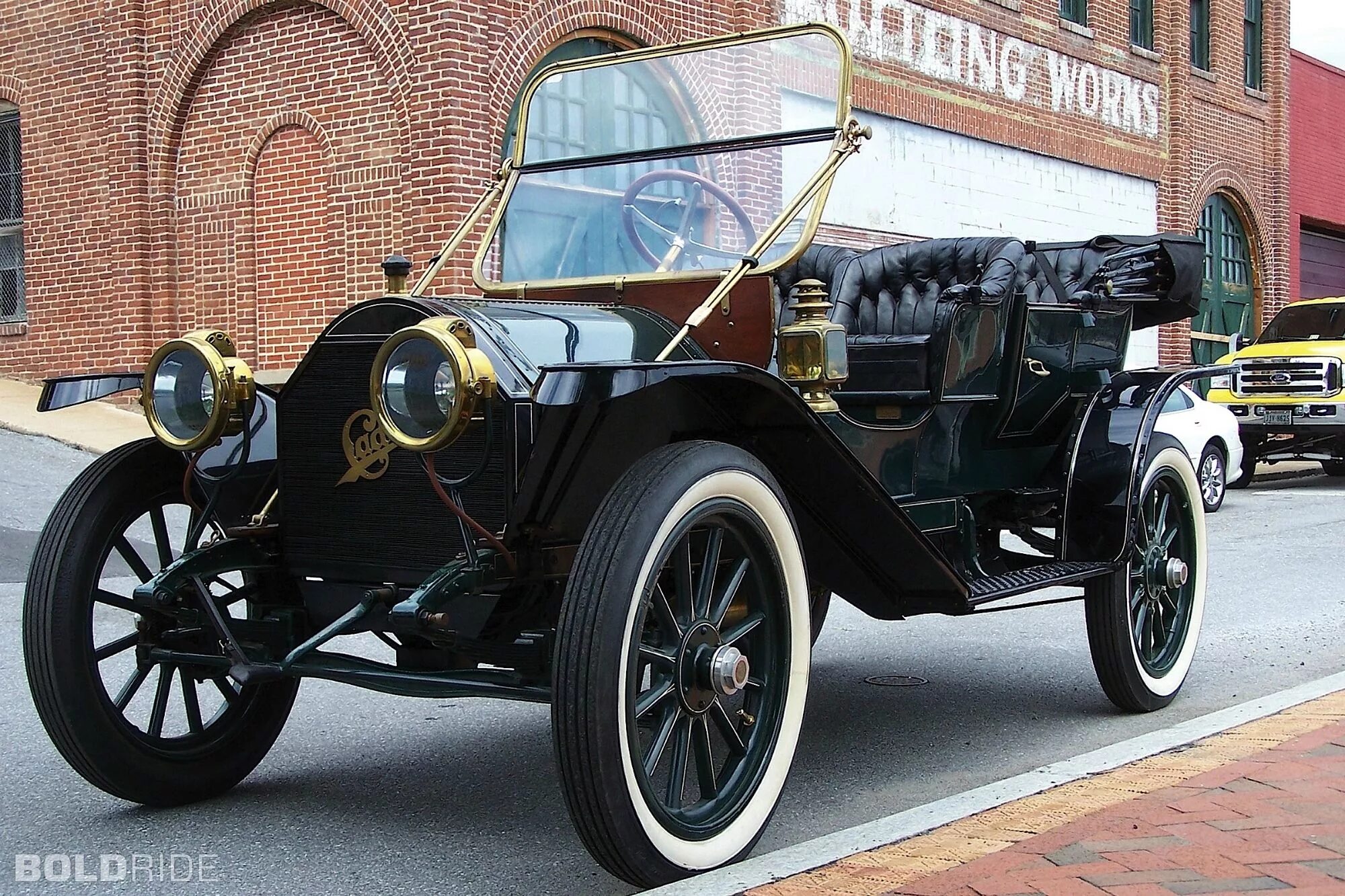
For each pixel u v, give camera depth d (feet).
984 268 16.83
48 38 43.34
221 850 11.34
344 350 11.09
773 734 10.79
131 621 21.27
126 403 41.96
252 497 11.94
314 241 38.22
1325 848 9.68
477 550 10.36
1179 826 10.23
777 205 12.70
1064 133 57.41
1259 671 18.17
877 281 17.78
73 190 43.27
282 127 38.52
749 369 9.76
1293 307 49.29
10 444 36.60
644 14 39.40
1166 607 16.43
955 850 9.95
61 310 44.21
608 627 9.18
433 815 12.29
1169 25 64.28
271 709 13.12
